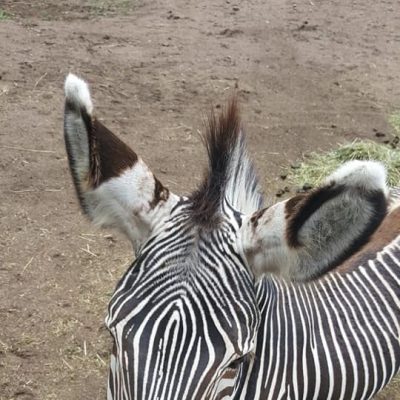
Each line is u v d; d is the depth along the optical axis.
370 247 3.23
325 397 2.88
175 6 10.96
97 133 2.29
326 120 7.54
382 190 1.90
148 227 2.35
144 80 8.00
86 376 4.16
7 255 5.09
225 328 2.13
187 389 2.06
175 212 2.35
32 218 5.52
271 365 2.61
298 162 6.69
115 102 7.43
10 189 5.85
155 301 2.18
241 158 2.55
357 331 2.95
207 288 2.19
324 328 2.88
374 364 3.00
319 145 7.02
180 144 6.79
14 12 10.05
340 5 11.72
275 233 2.16
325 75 8.69
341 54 9.45
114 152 2.35
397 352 3.11
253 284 2.28
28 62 8.10
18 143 6.50
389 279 3.15
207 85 8.03
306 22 10.48
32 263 5.03
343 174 1.91
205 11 10.81
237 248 2.26
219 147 2.48
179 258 2.24
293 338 2.71
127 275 2.30
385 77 8.80
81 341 4.40
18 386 4.05
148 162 6.43
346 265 3.12
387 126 7.51
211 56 8.88
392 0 12.23
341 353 2.88
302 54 9.29
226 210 2.36
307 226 2.04
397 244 3.28
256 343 2.44
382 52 9.66
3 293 4.73
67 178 6.08
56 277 4.92
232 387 2.20
